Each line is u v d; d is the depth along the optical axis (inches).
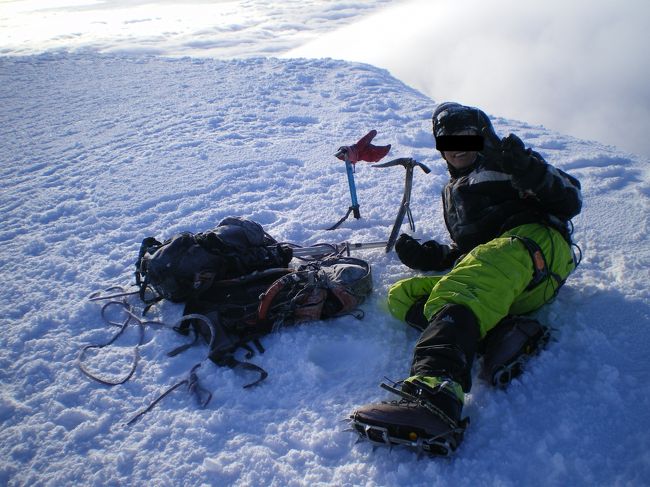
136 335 113.1
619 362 93.0
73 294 128.5
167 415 93.4
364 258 131.7
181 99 280.2
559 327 101.3
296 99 267.1
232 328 106.7
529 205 102.2
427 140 209.6
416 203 158.2
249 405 94.5
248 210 161.3
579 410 84.3
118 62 375.9
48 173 203.8
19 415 96.1
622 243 129.4
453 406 77.9
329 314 110.0
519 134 214.8
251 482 80.7
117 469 84.7
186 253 111.0
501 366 88.1
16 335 115.7
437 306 90.0
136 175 192.5
